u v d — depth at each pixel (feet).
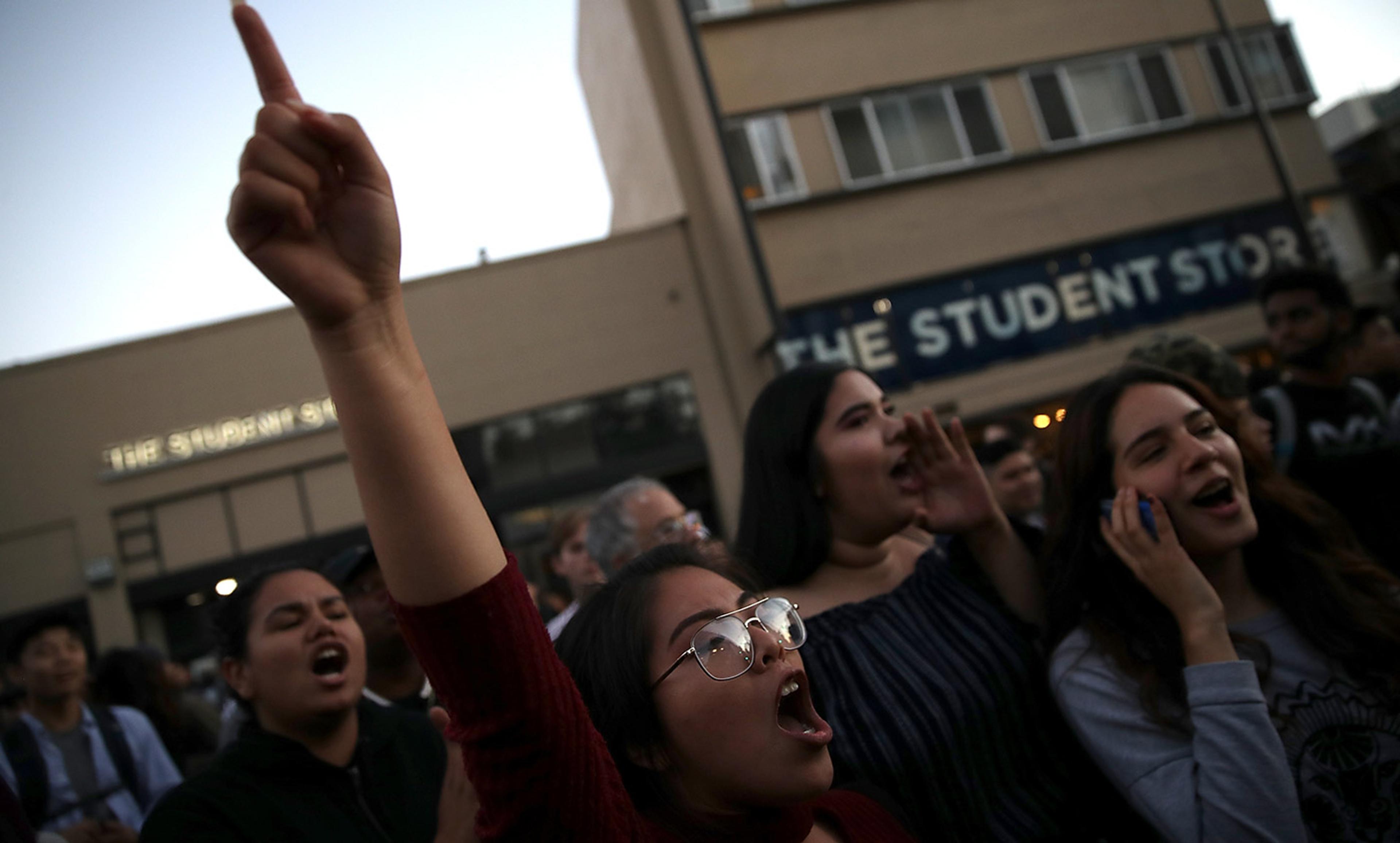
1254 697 5.44
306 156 2.53
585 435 41.60
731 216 39.11
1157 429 6.22
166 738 14.71
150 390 40.83
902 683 5.88
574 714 3.13
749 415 7.05
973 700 5.91
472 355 41.45
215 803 6.25
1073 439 6.64
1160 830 5.63
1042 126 42.34
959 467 6.84
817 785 3.89
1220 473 6.08
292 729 6.77
